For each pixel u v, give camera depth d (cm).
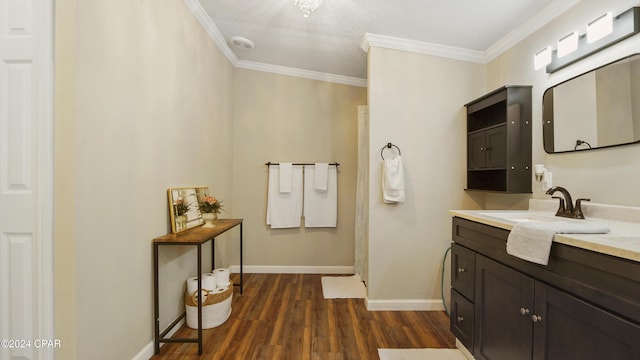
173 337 189
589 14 160
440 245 242
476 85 248
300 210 332
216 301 204
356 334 196
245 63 324
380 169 239
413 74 241
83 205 120
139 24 155
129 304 149
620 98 142
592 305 91
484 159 223
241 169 329
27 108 117
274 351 174
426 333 199
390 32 228
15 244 118
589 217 153
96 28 125
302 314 226
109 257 135
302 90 335
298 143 334
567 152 171
